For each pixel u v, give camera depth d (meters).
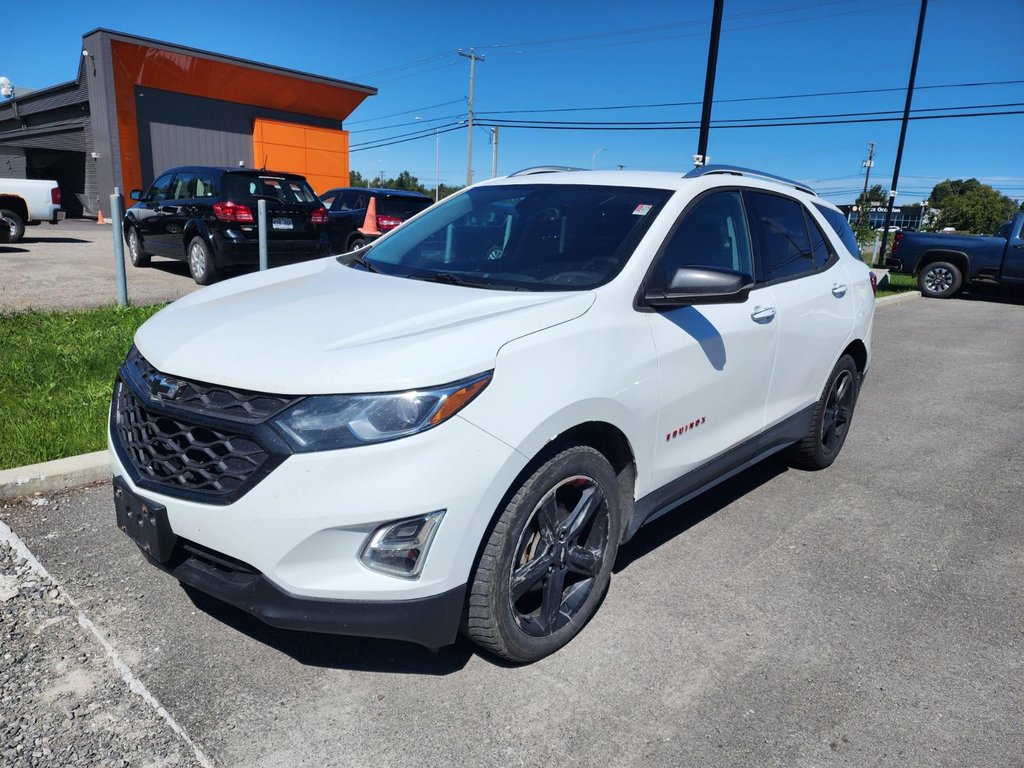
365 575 2.37
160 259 14.17
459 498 2.38
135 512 2.62
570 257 3.30
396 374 2.36
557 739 2.50
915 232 16.78
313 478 2.29
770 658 3.00
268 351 2.53
